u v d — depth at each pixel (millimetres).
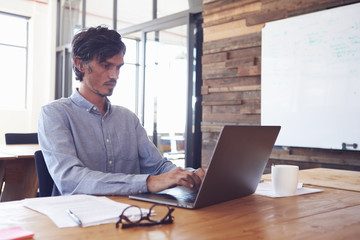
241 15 3574
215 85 3842
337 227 743
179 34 4395
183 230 699
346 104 2807
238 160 960
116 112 1534
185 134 4156
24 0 7031
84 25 6414
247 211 877
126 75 5215
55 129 1293
